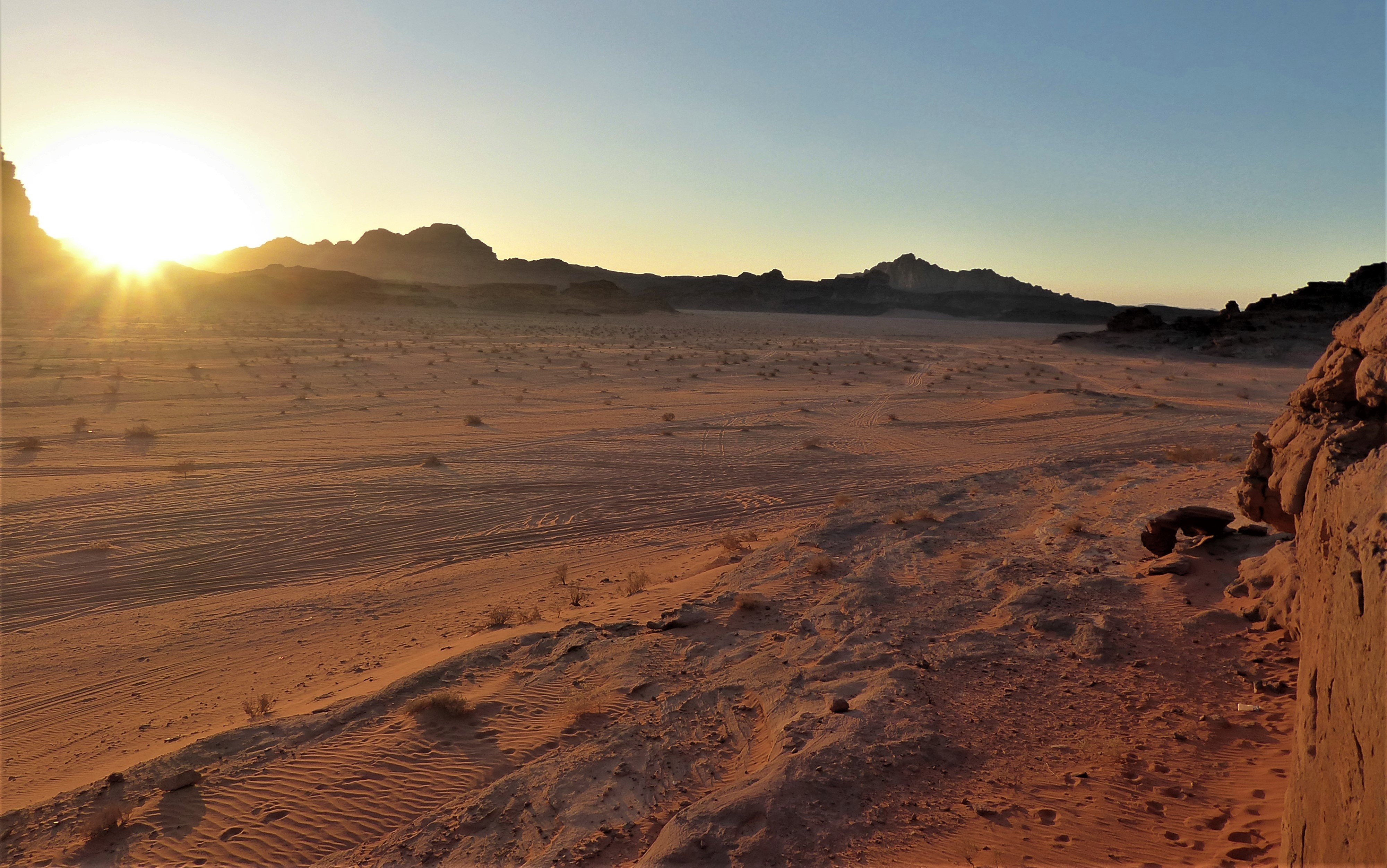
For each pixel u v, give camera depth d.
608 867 5.53
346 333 99.88
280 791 6.91
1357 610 3.31
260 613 13.85
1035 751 6.66
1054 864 5.11
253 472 25.42
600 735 7.43
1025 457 27.31
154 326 94.38
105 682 11.02
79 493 22.28
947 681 8.01
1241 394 44.47
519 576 15.72
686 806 6.25
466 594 14.61
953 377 59.47
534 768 6.89
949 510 16.69
